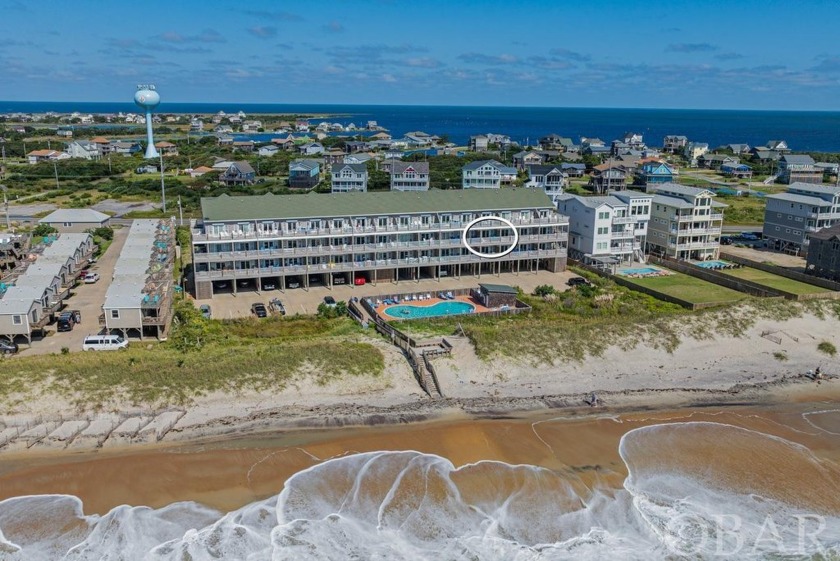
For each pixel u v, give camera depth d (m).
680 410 57.91
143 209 146.38
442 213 88.94
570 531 42.00
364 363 60.59
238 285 84.44
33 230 115.56
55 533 40.56
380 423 53.69
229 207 82.25
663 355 66.69
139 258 87.81
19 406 52.16
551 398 58.75
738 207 152.50
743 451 51.56
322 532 41.22
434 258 88.69
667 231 103.44
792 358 67.94
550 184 169.38
